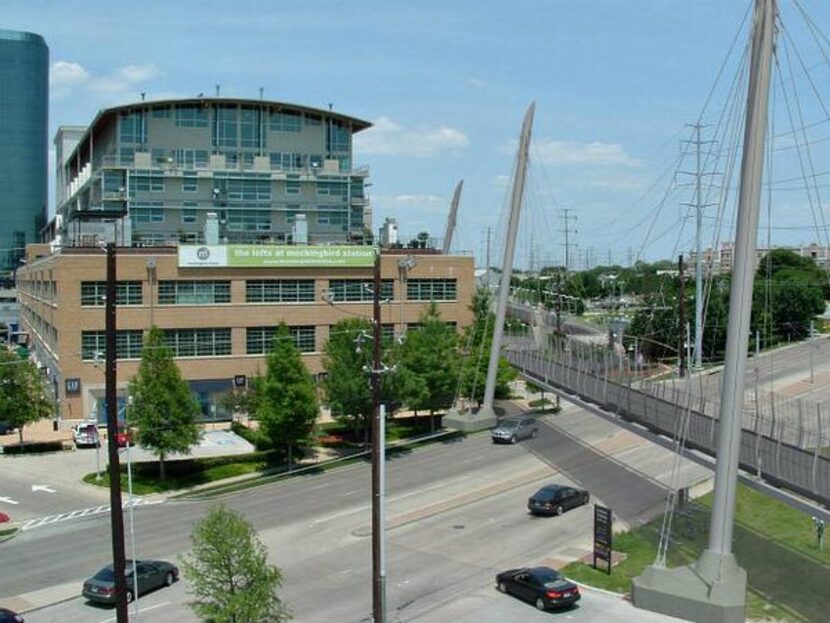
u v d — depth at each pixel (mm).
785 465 31688
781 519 38469
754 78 29047
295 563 34656
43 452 55688
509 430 58562
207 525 24016
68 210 119375
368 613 29016
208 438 55844
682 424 36531
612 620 28000
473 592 30906
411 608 29422
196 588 24781
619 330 97500
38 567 34500
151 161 87875
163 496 46250
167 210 88375
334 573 33281
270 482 49062
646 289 137250
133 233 85312
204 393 66625
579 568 33094
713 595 27656
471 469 51031
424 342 61250
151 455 50438
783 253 143000
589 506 42250
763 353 101938
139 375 48594
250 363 67875
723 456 28859
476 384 66812
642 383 59219
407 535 38188
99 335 63938
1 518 40938
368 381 54375
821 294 116750
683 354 85625
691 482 46469
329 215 94250
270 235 89312
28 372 55938
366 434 57969
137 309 64562
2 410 54469
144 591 31125
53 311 68500
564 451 55531
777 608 28422
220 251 66812
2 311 138125
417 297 74750
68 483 48344
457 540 37312
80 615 29312
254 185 91375
